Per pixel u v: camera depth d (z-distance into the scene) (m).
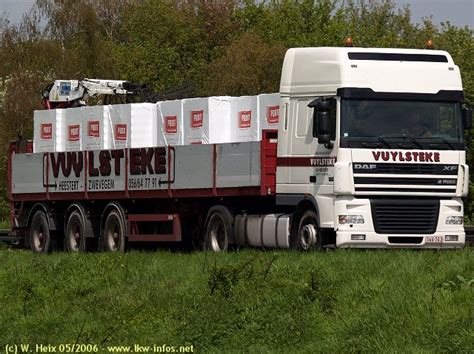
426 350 26.52
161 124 54.19
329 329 29.62
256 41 112.50
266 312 31.67
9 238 64.06
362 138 43.03
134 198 54.53
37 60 122.50
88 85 63.41
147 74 134.38
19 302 39.12
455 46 87.62
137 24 141.88
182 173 51.56
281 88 45.97
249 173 47.44
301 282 33.59
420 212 43.66
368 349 27.61
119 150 55.41
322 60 44.34
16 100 116.06
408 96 43.72
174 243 56.94
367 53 44.00
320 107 43.22
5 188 97.94
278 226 46.34
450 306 28.72
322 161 43.84
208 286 34.72
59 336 34.59
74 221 58.84
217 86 109.25
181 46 140.75
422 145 43.53
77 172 58.19
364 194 43.06
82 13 124.75
